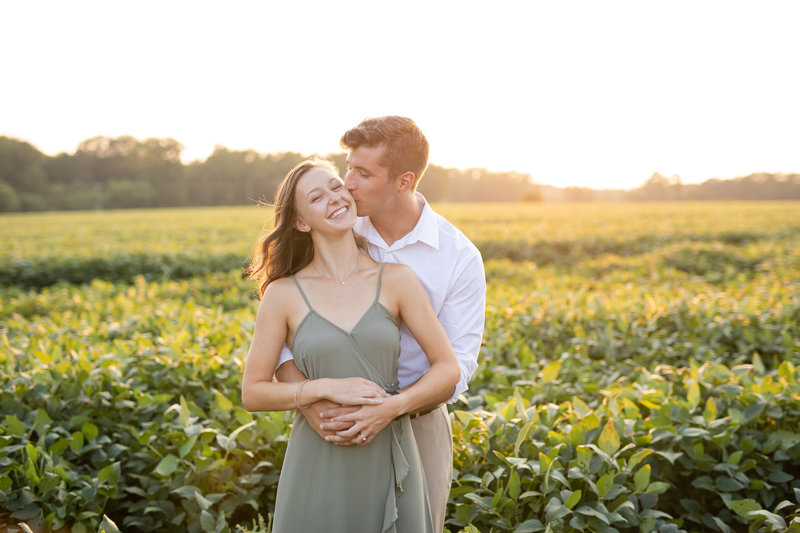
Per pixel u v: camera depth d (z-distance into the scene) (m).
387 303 2.14
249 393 2.07
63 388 3.58
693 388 3.29
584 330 5.35
